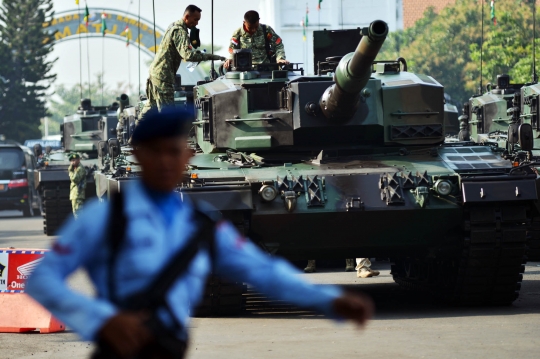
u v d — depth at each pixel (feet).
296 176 85.92
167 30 99.66
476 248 83.10
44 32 548.31
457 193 84.53
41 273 25.89
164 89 100.17
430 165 89.30
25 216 296.10
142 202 27.48
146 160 27.71
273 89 96.99
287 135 95.04
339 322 26.43
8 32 548.31
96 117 220.43
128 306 26.53
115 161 118.83
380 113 95.71
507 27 383.65
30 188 294.87
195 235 27.30
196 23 100.07
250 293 104.12
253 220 83.76
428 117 97.55
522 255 83.92
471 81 456.86
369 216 84.23
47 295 25.36
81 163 199.52
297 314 86.79
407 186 85.10
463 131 171.01
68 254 26.53
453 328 74.49
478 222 82.94
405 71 102.63
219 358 63.05
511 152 111.45
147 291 26.68
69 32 504.43
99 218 26.96
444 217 84.94
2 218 294.25
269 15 511.81
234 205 80.89
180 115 27.84
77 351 68.69
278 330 76.23
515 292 87.76
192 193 81.00
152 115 27.71
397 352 63.98
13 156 289.74
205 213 28.17
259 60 110.01
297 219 83.92
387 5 531.50
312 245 87.30
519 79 336.70
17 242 179.42
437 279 95.14
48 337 76.79
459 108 281.13
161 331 26.45
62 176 196.75
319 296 26.50
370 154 97.04
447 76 471.21
